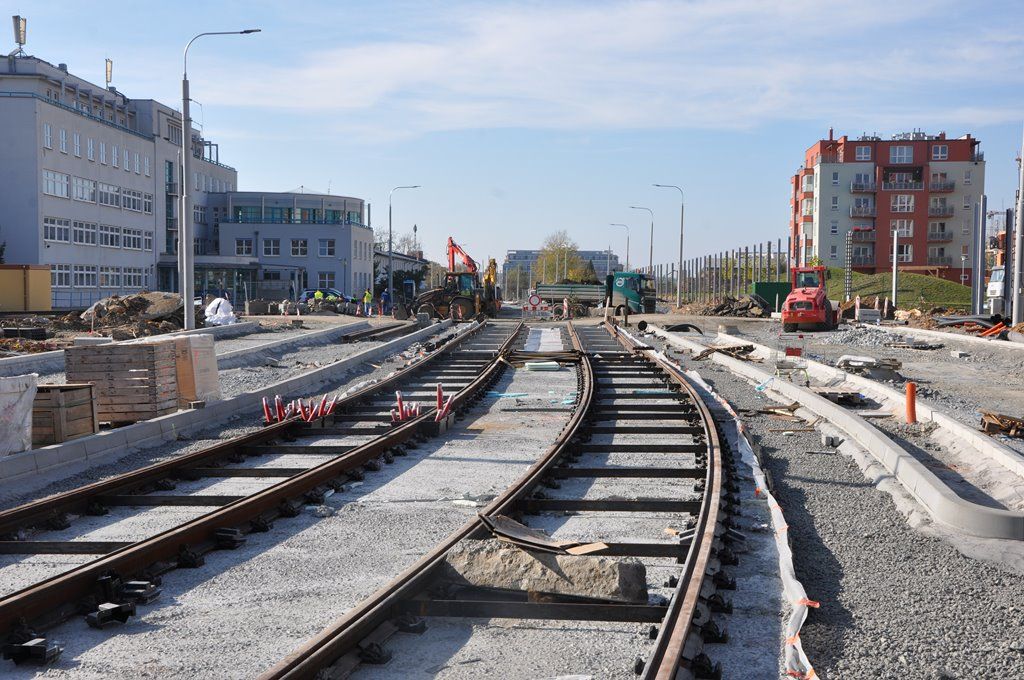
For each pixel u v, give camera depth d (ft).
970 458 38.58
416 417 47.91
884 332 126.00
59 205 215.72
